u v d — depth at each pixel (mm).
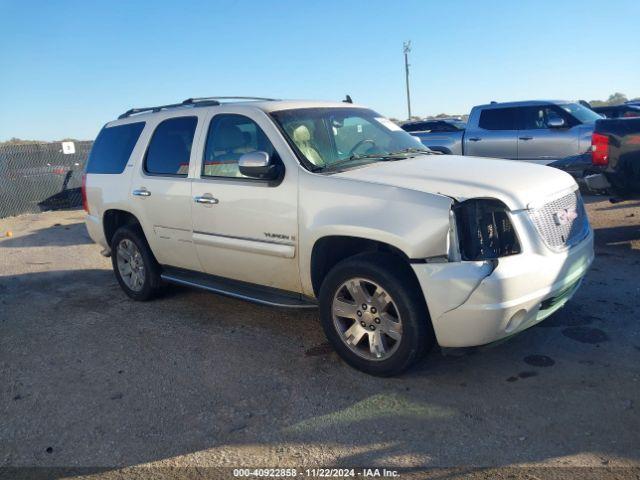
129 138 6039
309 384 4012
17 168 15359
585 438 3160
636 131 6793
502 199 3656
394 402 3691
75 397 4078
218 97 5664
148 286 5988
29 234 11469
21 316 6031
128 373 4406
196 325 5340
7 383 4395
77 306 6234
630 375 3812
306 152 4469
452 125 13781
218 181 4867
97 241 6602
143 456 3311
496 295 3484
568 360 4082
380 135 5211
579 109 11461
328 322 4176
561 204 4086
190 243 5227
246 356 4562
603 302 5129
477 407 3562
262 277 4738
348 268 3945
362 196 3926
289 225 4320
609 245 7113
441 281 3535
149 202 5547
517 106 11789
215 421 3627
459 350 3703
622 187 7047
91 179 6426
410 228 3633
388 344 3971
